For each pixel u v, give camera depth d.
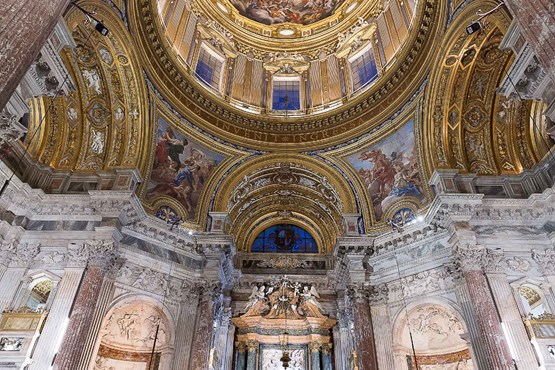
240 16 22.55
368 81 19.73
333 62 21.67
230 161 18.27
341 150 18.45
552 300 11.85
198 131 17.73
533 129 14.41
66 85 8.62
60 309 11.70
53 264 12.76
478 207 13.16
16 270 12.47
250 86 21.36
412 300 13.97
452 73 14.41
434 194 14.76
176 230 15.24
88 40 13.53
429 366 14.72
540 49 5.70
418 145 15.46
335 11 22.23
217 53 21.19
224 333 17.52
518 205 13.15
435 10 14.44
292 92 21.89
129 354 14.91
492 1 11.66
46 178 14.30
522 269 12.33
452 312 12.95
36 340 11.16
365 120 18.11
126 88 15.03
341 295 18.06
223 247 15.64
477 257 12.22
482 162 14.61
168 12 18.48
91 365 11.56
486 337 10.95
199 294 14.93
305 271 20.12
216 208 17.08
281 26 23.05
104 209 13.34
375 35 20.17
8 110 7.71
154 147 15.82
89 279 12.12
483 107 14.82
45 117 14.78
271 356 17.95
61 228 13.34
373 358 13.64
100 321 12.22
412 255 14.60
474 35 13.11
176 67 16.95
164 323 14.19
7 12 5.17
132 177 14.21
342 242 15.77
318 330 18.27
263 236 21.77
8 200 12.87
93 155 15.10
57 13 6.00
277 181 20.09
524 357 10.61
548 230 12.78
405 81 16.56
